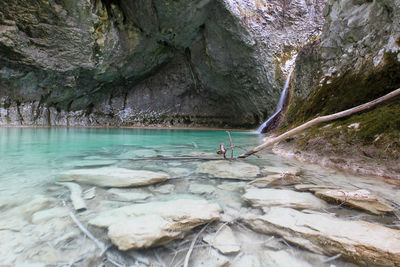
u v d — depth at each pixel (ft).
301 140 9.48
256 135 22.47
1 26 20.20
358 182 5.55
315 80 15.48
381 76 8.61
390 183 5.46
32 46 22.27
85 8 21.38
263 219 3.51
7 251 2.72
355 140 7.19
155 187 5.19
